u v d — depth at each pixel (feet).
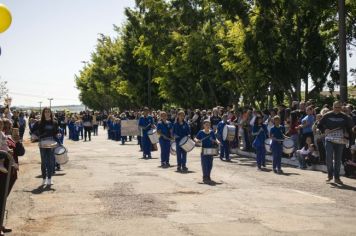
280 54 78.33
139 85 170.09
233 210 31.63
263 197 36.24
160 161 64.28
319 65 80.43
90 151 83.05
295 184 42.86
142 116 69.46
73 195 37.73
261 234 25.66
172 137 55.93
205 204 33.65
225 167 56.34
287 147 51.47
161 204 33.76
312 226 27.30
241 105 122.21
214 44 105.91
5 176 25.26
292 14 76.59
